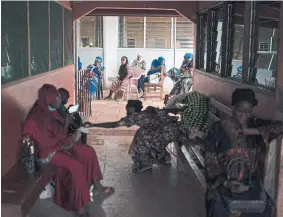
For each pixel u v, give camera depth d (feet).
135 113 17.79
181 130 18.43
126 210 14.29
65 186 13.69
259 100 13.33
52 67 19.65
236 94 10.55
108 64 48.62
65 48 24.53
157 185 16.92
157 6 27.53
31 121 12.14
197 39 27.12
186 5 27.40
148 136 18.28
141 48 48.65
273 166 10.65
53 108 12.59
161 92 41.52
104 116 32.48
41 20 16.76
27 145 12.10
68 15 26.03
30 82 14.44
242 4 17.07
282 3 11.60
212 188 10.59
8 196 10.37
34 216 13.78
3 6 11.51
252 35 15.02
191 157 17.11
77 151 14.69
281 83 11.32
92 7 27.81
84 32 48.14
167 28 48.62
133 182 17.28
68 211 14.28
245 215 10.25
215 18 22.57
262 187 10.44
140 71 42.68
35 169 12.23
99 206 14.61
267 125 10.52
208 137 10.76
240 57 17.25
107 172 18.60
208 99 18.54
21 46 13.50
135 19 48.26
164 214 14.03
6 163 11.94
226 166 10.52
